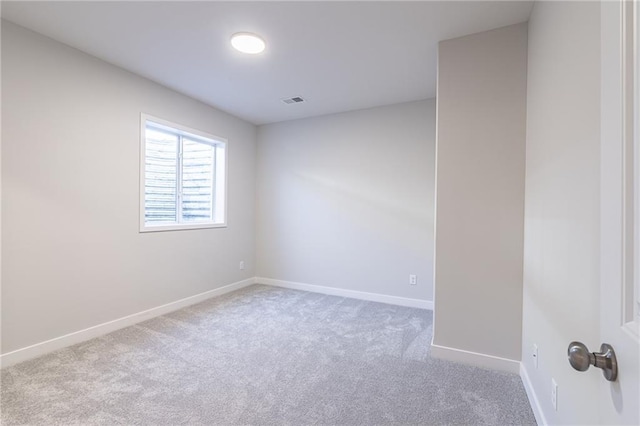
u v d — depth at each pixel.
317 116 4.02
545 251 1.46
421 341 2.50
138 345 2.38
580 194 1.04
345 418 1.56
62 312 2.31
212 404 1.66
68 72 2.33
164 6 1.87
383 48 2.32
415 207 3.45
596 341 0.91
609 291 0.60
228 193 3.98
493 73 2.03
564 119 1.21
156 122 3.00
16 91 2.06
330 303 3.53
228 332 2.66
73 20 2.01
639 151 0.52
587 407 0.97
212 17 1.97
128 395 1.73
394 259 3.55
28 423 1.49
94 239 2.52
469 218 2.09
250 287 4.24
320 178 4.00
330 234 3.94
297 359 2.18
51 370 1.98
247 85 3.05
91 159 2.49
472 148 2.08
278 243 4.32
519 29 1.96
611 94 0.60
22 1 1.81
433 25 2.01
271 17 1.96
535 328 1.63
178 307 3.28
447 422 1.53
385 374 1.98
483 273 2.06
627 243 0.55
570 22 1.16
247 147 4.31
